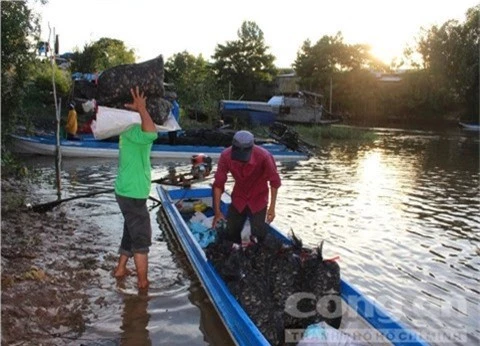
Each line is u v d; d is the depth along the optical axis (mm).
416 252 8172
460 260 7844
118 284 6379
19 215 8906
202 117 31484
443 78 48656
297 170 16844
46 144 17297
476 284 6906
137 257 6234
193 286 6426
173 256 7531
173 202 9734
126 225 6398
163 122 6434
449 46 48125
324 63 51188
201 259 6504
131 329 5301
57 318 5367
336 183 14430
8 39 10133
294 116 38812
